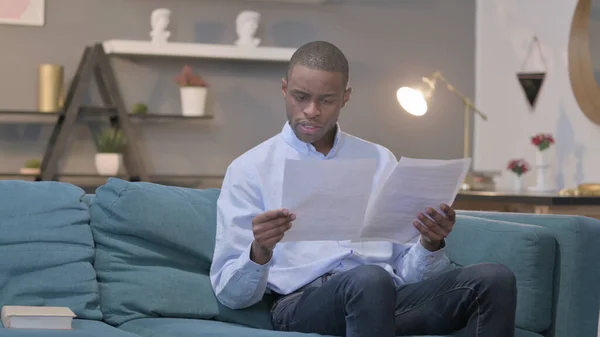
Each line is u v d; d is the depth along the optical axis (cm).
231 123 486
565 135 447
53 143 443
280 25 493
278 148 212
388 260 213
